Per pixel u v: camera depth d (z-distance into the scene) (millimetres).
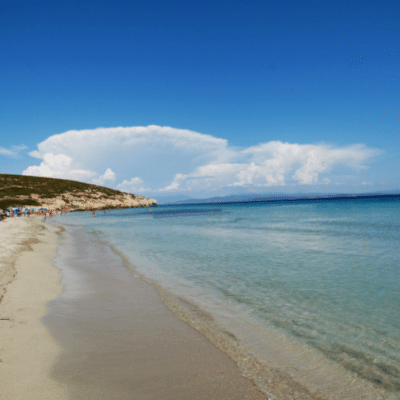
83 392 3984
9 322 6301
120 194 145875
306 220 40688
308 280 10531
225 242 20906
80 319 6840
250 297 8758
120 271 12305
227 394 4113
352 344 5789
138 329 6379
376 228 26734
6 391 3883
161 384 4297
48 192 112562
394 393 4215
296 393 4207
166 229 33406
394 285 9641
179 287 9859
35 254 15211
